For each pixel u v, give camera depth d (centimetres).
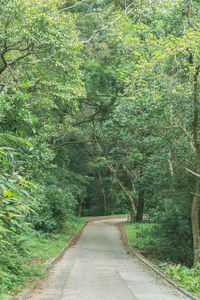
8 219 459
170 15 1395
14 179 505
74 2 1892
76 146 3625
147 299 730
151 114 1348
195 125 1249
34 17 1013
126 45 1313
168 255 1611
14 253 1021
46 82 1286
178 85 1218
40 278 912
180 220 1612
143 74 1212
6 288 714
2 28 1072
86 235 2388
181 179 1529
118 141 1570
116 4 1953
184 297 779
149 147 1491
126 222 3288
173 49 1084
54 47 1122
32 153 729
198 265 1141
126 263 1316
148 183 1825
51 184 2239
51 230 2027
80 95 1345
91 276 997
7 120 666
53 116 1812
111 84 2077
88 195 5047
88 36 1959
